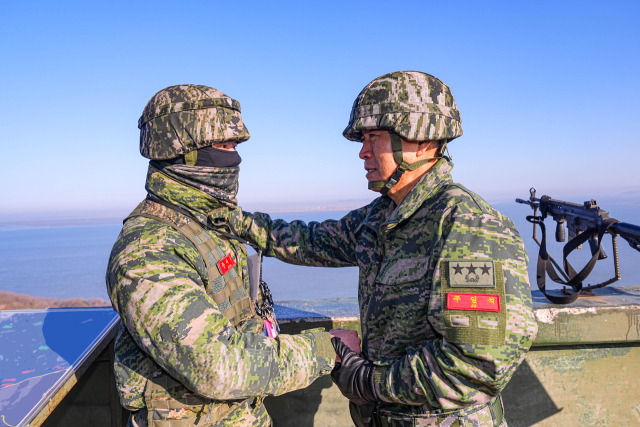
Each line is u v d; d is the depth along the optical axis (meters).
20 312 1.93
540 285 2.20
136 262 1.08
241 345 1.08
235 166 1.34
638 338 1.93
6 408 1.06
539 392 2.03
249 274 1.42
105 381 1.94
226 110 1.32
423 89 1.25
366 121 1.26
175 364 1.02
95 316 1.84
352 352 1.31
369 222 1.40
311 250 1.67
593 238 2.19
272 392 1.13
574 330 1.92
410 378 1.11
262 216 1.81
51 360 1.37
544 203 2.87
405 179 1.30
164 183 1.27
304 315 2.00
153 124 1.27
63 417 1.96
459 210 1.16
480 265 1.07
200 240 1.25
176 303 1.02
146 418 1.18
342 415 2.03
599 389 2.05
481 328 1.03
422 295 1.17
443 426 1.15
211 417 1.17
